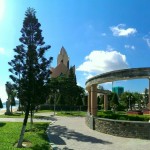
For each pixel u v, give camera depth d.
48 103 65.12
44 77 21.39
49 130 25.22
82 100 68.44
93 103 28.12
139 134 19.95
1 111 69.06
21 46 20.94
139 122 20.02
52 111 58.81
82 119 38.16
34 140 19.33
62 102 60.62
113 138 20.39
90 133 23.23
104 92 46.31
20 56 20.86
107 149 16.56
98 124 24.48
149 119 24.03
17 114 48.19
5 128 25.98
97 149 16.62
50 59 21.53
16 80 21.22
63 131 24.61
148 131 19.61
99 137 20.97
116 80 23.70
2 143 17.97
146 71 21.34
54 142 19.03
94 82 27.19
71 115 46.69
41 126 28.08
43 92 21.78
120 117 25.59
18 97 21.56
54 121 34.22
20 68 20.92
